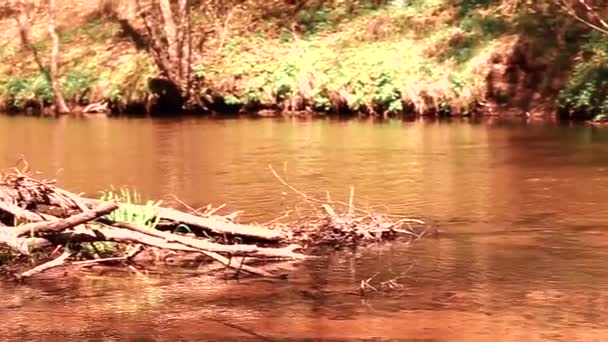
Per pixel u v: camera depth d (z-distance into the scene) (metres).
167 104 25.81
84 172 14.02
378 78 23.77
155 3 28.11
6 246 8.05
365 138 18.34
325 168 14.05
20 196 8.58
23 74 28.11
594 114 20.83
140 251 8.35
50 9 27.58
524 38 22.97
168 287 7.30
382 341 5.86
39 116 25.66
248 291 7.14
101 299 6.96
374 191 11.76
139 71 26.30
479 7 24.81
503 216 9.98
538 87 22.23
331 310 6.57
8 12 30.62
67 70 27.53
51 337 6.04
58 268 7.97
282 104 24.72
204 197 11.47
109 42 28.00
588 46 22.02
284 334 6.03
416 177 12.95
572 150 15.66
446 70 23.34
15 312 6.64
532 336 5.93
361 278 7.48
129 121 23.48
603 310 6.48
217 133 19.91
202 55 26.31
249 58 25.75
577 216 9.92
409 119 22.53
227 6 27.59
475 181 12.49
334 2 26.95
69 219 7.82
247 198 11.34
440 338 5.92
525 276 7.45
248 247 7.97
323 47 25.53
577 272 7.55
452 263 7.92
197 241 8.00
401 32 25.14
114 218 8.52
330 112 24.22
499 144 16.77
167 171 14.00
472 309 6.55
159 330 6.16
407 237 9.00
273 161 15.02
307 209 10.46
